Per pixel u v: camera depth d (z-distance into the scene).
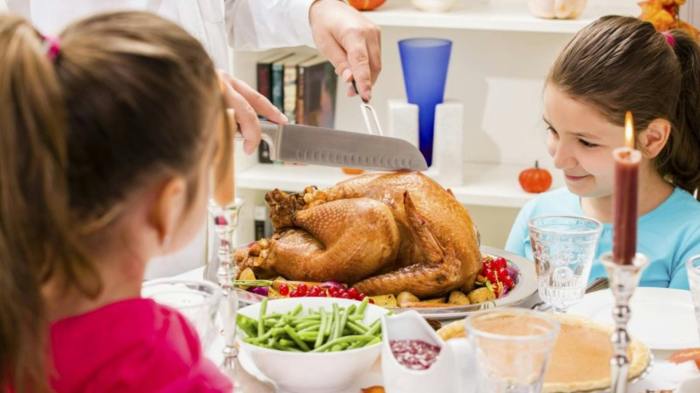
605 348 1.22
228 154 0.93
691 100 1.81
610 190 1.79
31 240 0.75
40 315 0.78
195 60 0.81
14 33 0.74
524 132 3.16
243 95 1.65
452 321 1.42
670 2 2.54
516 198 2.82
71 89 0.74
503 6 2.99
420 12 2.85
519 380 0.95
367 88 1.86
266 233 3.26
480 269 1.59
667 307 1.45
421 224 1.55
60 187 0.74
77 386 0.85
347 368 1.20
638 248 1.80
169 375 0.87
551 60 3.07
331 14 1.98
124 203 0.78
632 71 1.71
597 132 1.73
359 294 1.52
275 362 1.19
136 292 0.89
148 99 0.76
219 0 2.08
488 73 3.12
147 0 1.96
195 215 0.87
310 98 3.08
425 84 2.83
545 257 1.35
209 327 1.08
